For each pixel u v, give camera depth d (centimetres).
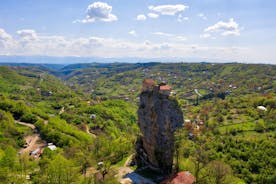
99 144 11969
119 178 7744
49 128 17375
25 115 19575
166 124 8012
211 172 7675
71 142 15862
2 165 9319
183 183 7069
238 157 13162
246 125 17962
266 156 12462
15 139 16038
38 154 14350
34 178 7894
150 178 7700
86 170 9200
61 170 7275
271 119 18175
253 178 11356
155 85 8256
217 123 19062
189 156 10612
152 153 8194
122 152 10506
